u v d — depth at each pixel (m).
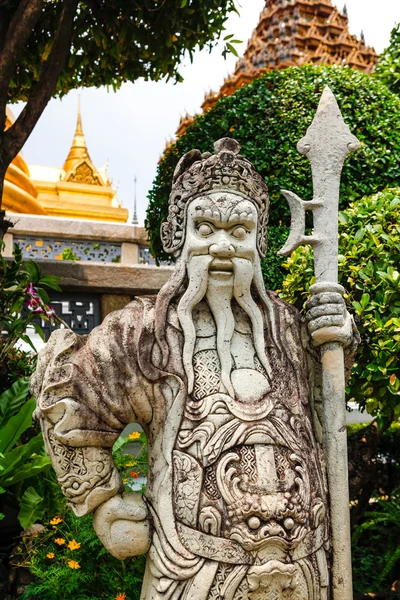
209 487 1.44
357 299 2.46
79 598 2.19
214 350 1.58
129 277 5.08
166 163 4.45
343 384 1.66
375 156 3.64
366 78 4.06
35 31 4.03
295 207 1.75
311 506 1.53
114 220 11.34
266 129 3.83
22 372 3.54
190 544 1.41
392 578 2.86
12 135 3.44
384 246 2.46
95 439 1.49
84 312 4.99
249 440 1.48
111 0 3.81
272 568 1.42
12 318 3.37
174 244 1.67
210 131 4.11
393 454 3.32
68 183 11.53
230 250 1.57
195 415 1.50
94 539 2.34
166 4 3.76
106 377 1.51
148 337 1.55
